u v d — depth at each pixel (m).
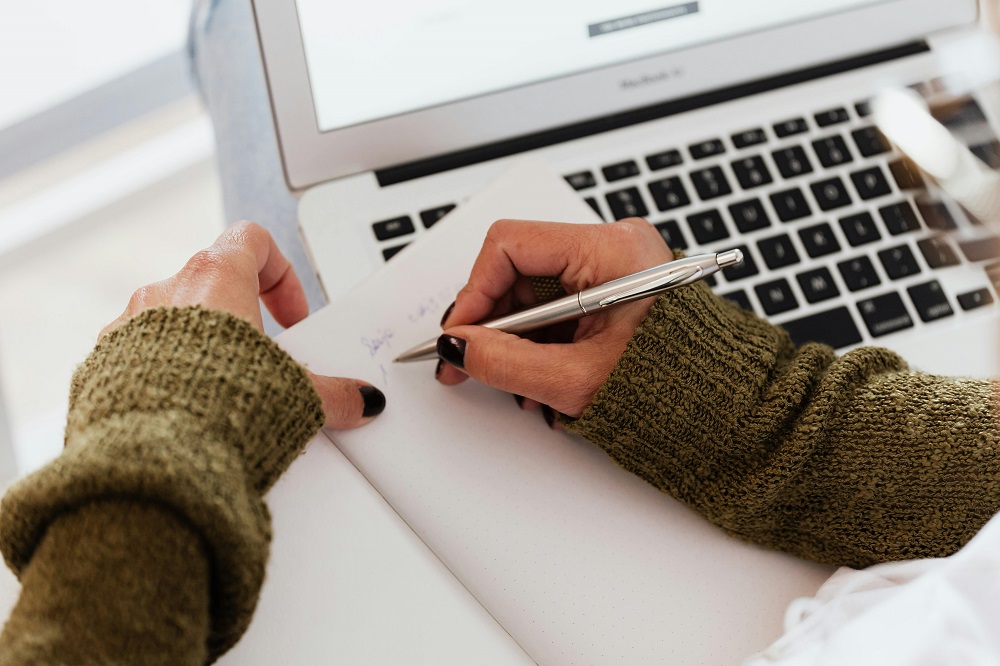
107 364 0.29
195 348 0.29
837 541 0.37
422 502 0.38
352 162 0.50
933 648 0.25
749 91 0.55
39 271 0.98
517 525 0.38
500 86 0.51
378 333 0.42
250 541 0.26
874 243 0.51
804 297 0.50
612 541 0.38
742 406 0.37
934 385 0.37
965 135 0.54
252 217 0.56
